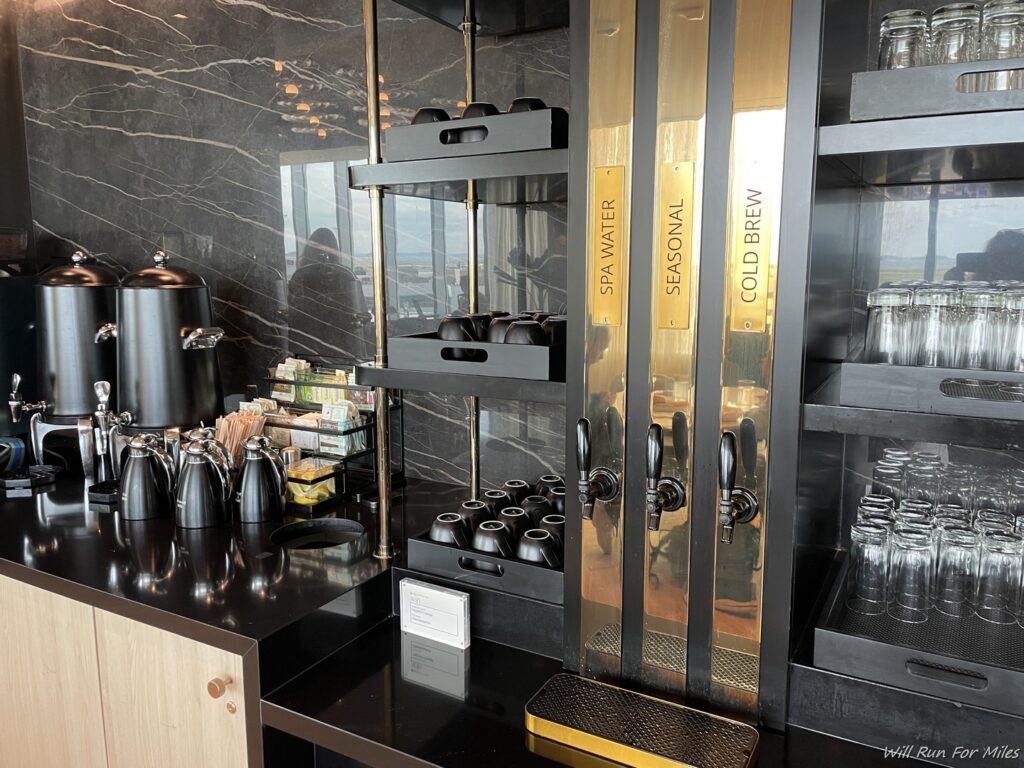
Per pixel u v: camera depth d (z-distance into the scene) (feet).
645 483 3.80
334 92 6.42
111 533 5.51
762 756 3.45
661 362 3.68
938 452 4.52
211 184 7.29
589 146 3.73
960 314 3.44
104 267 7.08
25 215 8.64
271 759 4.14
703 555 3.71
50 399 6.78
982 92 2.99
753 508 3.54
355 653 4.46
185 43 7.20
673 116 3.50
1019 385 3.11
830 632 3.53
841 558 4.69
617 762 3.49
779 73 3.23
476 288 5.53
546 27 5.43
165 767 4.60
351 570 4.85
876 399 3.30
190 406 6.39
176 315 6.26
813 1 3.14
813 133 3.20
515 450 6.06
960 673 3.35
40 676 5.15
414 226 6.19
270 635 4.03
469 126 4.13
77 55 7.95
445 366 4.36
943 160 3.57
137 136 7.69
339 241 6.61
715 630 3.73
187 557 5.07
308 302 6.88
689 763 3.33
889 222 4.47
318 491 5.89
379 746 3.65
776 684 3.62
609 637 4.03
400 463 6.54
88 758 5.02
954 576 3.75
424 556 4.71
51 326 6.68
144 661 4.52
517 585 4.42
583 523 4.01
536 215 5.60
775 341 3.39
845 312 4.31
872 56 4.43
